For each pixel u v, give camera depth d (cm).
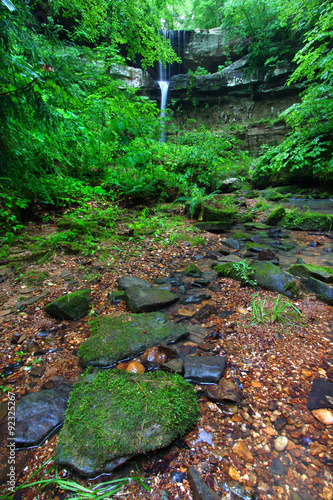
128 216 500
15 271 276
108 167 636
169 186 614
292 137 978
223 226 479
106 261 316
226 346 169
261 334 179
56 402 128
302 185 1049
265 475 95
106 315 210
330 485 91
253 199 850
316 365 149
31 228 395
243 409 123
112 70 900
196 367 147
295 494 89
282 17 1171
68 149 521
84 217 425
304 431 111
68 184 491
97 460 99
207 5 1956
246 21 1504
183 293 247
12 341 176
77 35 722
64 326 196
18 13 256
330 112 834
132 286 242
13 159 362
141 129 536
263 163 1109
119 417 113
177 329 185
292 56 1488
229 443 108
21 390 138
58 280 265
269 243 398
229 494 89
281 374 143
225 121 1864
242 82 1703
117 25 1009
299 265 269
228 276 279
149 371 151
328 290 220
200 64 1983
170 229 448
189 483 94
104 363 154
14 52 264
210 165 630
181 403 121
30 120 329
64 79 279
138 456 104
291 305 199
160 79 2103
